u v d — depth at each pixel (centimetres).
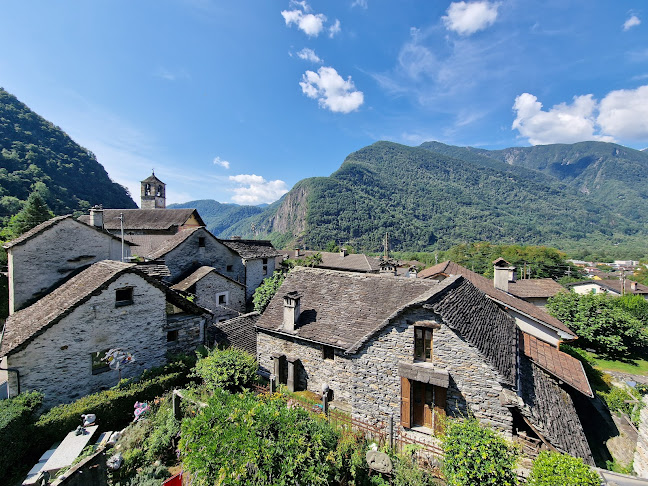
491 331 1155
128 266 1416
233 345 1773
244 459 554
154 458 802
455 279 1377
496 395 921
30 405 1023
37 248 1650
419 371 998
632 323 2438
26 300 1620
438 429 989
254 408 646
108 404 1075
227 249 2970
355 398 1129
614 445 1405
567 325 2494
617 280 5669
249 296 3162
